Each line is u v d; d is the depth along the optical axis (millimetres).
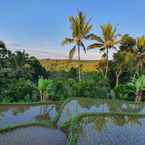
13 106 29328
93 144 13070
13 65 55469
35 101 35469
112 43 48188
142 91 41250
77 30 46156
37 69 60562
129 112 24188
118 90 41156
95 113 21812
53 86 37062
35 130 16906
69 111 25453
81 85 39031
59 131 17156
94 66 84625
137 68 48781
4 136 15109
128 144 13336
